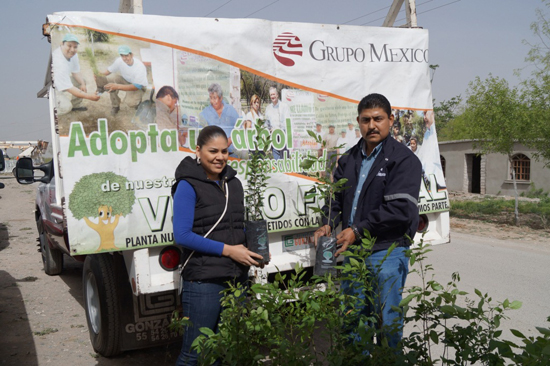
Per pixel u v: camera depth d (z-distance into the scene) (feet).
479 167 76.89
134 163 11.32
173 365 13.93
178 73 11.85
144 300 13.39
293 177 13.53
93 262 13.34
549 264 26.48
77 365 13.87
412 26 17.17
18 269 25.96
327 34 14.02
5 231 39.47
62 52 10.64
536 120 40.22
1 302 19.92
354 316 8.12
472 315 7.14
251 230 10.74
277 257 13.58
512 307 7.30
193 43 12.04
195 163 10.01
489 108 42.68
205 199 9.71
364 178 11.03
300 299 7.70
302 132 13.67
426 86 15.84
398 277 10.35
